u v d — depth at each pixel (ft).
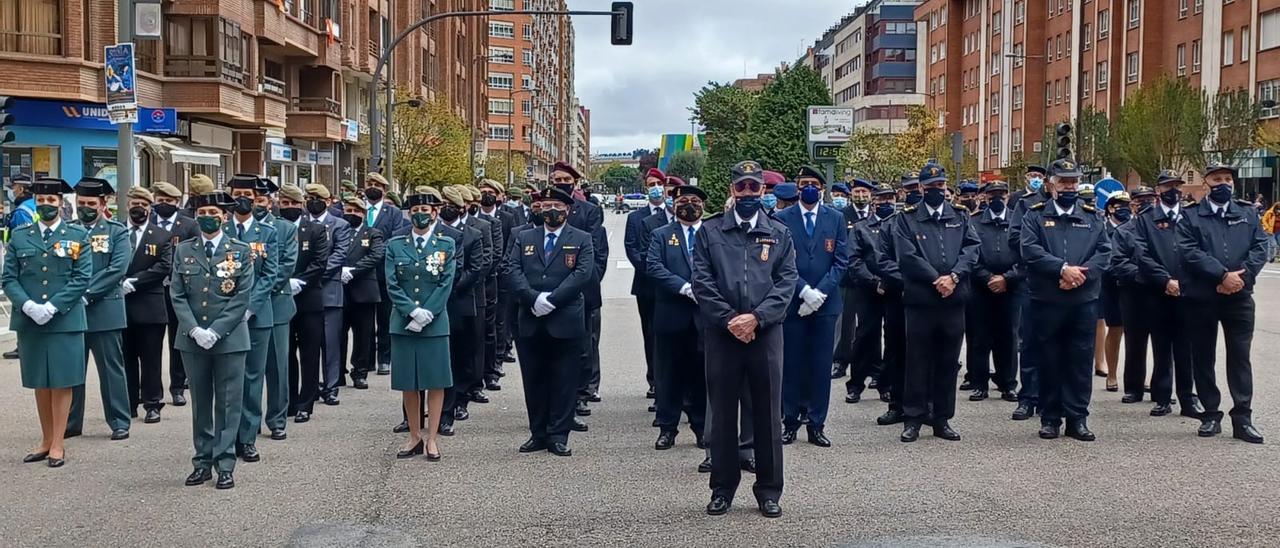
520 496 24.52
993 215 36.94
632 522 22.44
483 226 37.91
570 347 28.81
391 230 40.68
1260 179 153.17
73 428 30.99
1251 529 21.54
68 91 87.15
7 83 84.58
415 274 27.91
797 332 29.89
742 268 22.59
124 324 31.04
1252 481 25.38
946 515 22.75
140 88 94.07
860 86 370.32
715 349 22.81
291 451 29.14
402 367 27.99
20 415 33.68
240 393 25.76
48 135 88.33
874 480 25.81
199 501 24.12
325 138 130.72
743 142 242.58
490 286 39.40
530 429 30.48
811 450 29.30
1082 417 30.45
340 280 36.45
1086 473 26.32
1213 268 29.63
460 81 229.25
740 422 26.61
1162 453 28.50
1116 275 35.76
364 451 29.17
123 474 26.66
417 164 144.77
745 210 22.81
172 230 34.65
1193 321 30.71
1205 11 167.32
